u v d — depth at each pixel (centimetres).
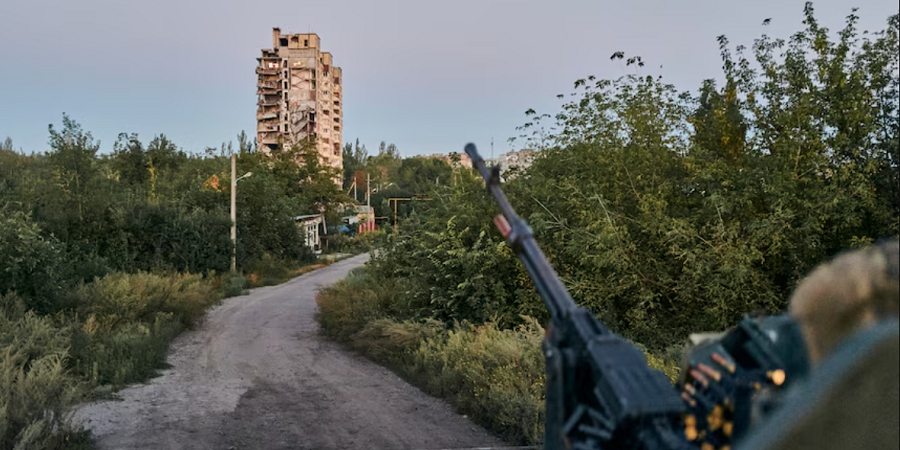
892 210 855
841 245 880
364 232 6309
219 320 1881
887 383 56
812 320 77
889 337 59
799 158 916
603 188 1095
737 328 107
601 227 1012
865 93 878
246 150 5412
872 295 70
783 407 66
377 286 1677
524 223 138
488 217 1285
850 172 865
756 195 934
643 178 1075
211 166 4269
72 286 1628
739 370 99
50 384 777
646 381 97
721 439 98
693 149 1054
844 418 57
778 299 901
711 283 907
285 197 4284
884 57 880
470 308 1255
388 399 973
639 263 1019
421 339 1193
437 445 746
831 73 918
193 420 858
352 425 835
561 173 1263
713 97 1053
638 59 1139
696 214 1009
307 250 4144
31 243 1337
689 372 116
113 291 1536
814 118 938
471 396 900
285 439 777
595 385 103
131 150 3722
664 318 1036
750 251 891
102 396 971
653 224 984
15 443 649
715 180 980
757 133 1000
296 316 1977
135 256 2316
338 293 1814
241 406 936
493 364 929
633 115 1120
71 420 745
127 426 821
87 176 2170
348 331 1475
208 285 2317
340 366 1238
